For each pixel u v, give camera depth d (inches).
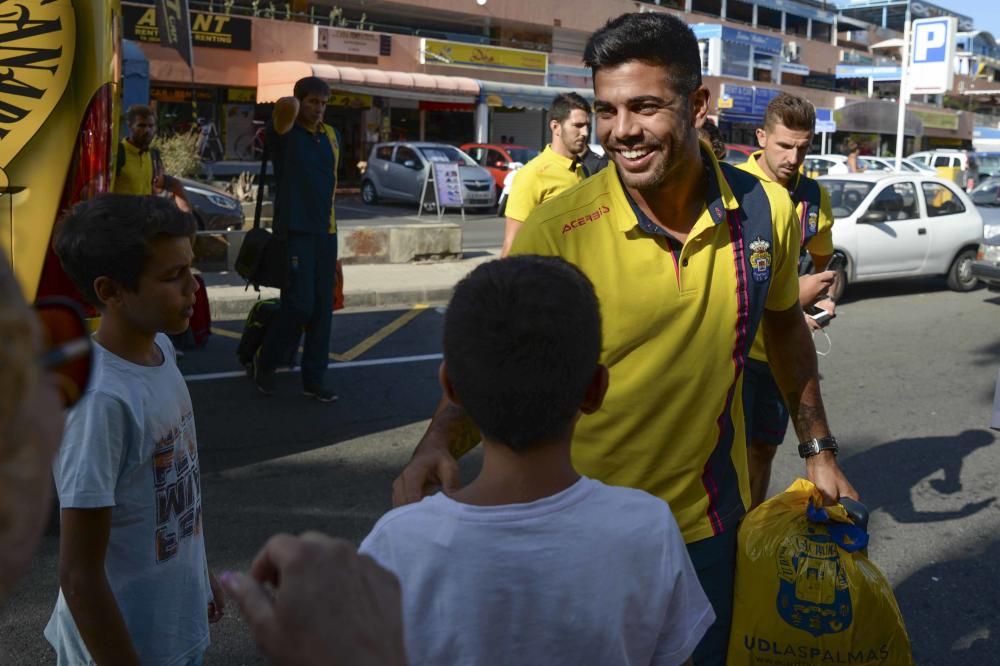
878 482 212.8
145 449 80.4
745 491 94.9
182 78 1000.9
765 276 89.0
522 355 54.2
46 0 169.8
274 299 279.6
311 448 227.6
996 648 144.7
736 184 90.4
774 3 2015.3
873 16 2495.1
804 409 101.9
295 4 1208.8
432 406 265.3
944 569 169.6
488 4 1343.5
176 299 83.3
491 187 928.9
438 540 54.4
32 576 156.1
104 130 176.7
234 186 732.0
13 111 170.2
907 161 1156.5
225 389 273.7
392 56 1191.6
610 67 82.0
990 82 2605.8
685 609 59.3
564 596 54.4
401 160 961.5
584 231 86.1
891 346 354.6
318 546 32.7
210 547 172.1
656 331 85.1
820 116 1673.2
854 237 448.1
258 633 31.4
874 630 92.0
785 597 91.2
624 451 86.4
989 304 451.5
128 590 80.7
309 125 244.2
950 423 257.0
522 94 1257.4
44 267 172.2
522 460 56.1
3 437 20.8
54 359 26.0
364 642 31.5
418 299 433.4
